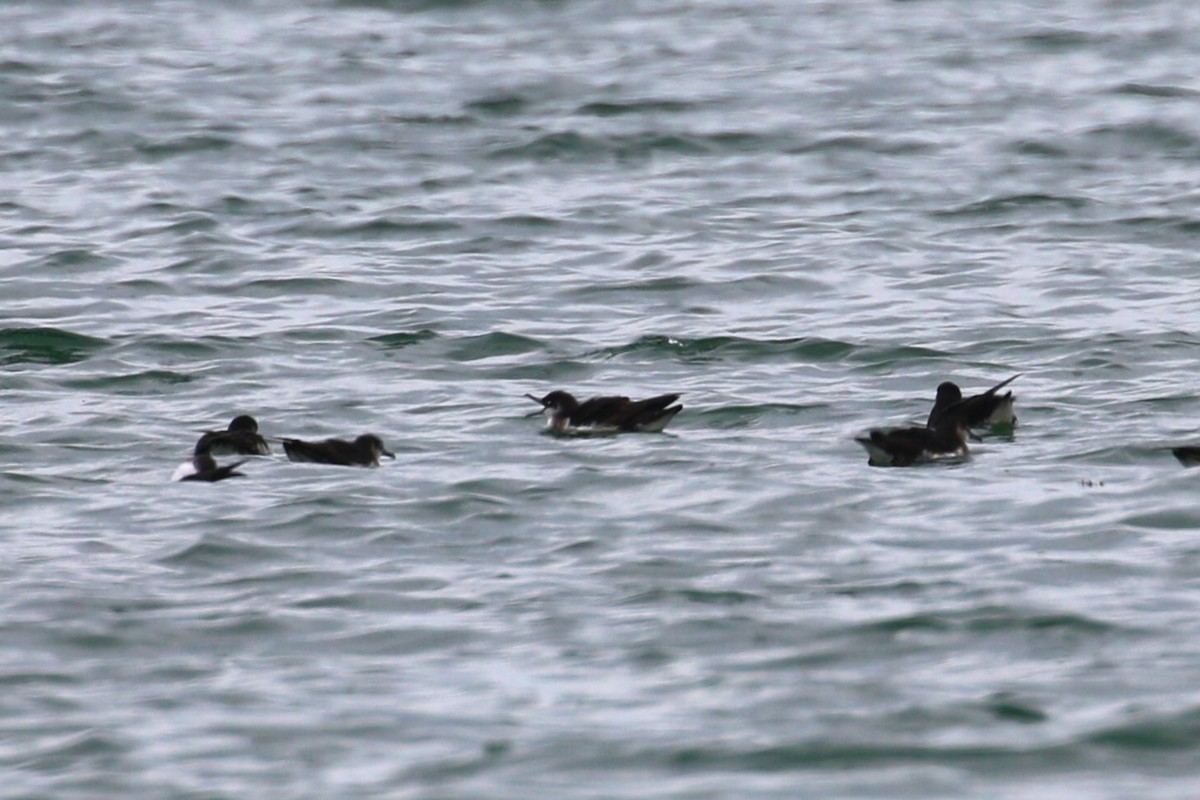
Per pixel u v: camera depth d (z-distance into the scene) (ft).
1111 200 214.28
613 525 105.09
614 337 160.45
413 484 113.80
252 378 147.02
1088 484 111.14
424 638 87.66
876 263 187.83
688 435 127.65
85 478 116.67
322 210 212.64
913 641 85.76
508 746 75.05
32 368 149.69
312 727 77.36
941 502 108.27
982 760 73.05
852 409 135.85
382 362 152.66
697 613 89.97
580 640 87.04
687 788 71.00
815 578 94.94
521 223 206.49
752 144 243.81
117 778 72.69
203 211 211.41
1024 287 177.17
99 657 85.97
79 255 191.21
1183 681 80.12
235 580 96.53
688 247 195.42
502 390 143.33
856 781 71.51
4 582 95.71
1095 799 69.72
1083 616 88.12
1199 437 123.75
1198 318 163.32
